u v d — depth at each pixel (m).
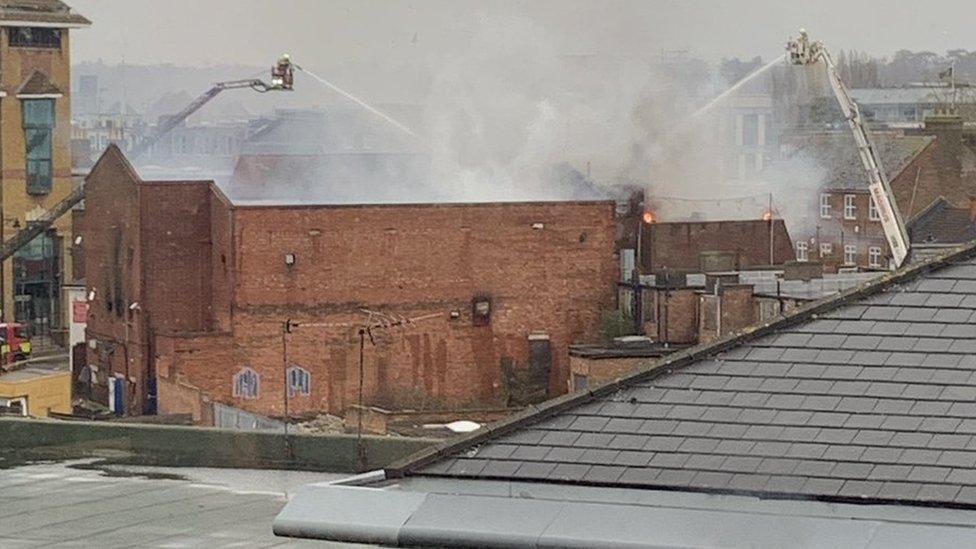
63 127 125.94
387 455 32.09
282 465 32.50
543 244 81.50
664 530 18.53
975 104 125.25
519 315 81.19
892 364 20.25
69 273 119.75
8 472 32.69
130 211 81.69
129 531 27.89
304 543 26.61
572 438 20.70
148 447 33.47
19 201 123.88
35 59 126.62
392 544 19.45
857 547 17.69
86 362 84.88
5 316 118.12
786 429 19.73
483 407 78.81
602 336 79.38
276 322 78.88
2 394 78.31
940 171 116.81
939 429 19.14
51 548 27.00
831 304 21.47
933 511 18.12
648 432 20.38
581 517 19.00
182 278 80.44
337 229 79.31
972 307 20.73
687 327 76.44
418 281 80.31
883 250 112.12
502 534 18.98
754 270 82.94
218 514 28.89
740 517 18.48
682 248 90.25
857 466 18.91
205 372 78.38
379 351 79.31
